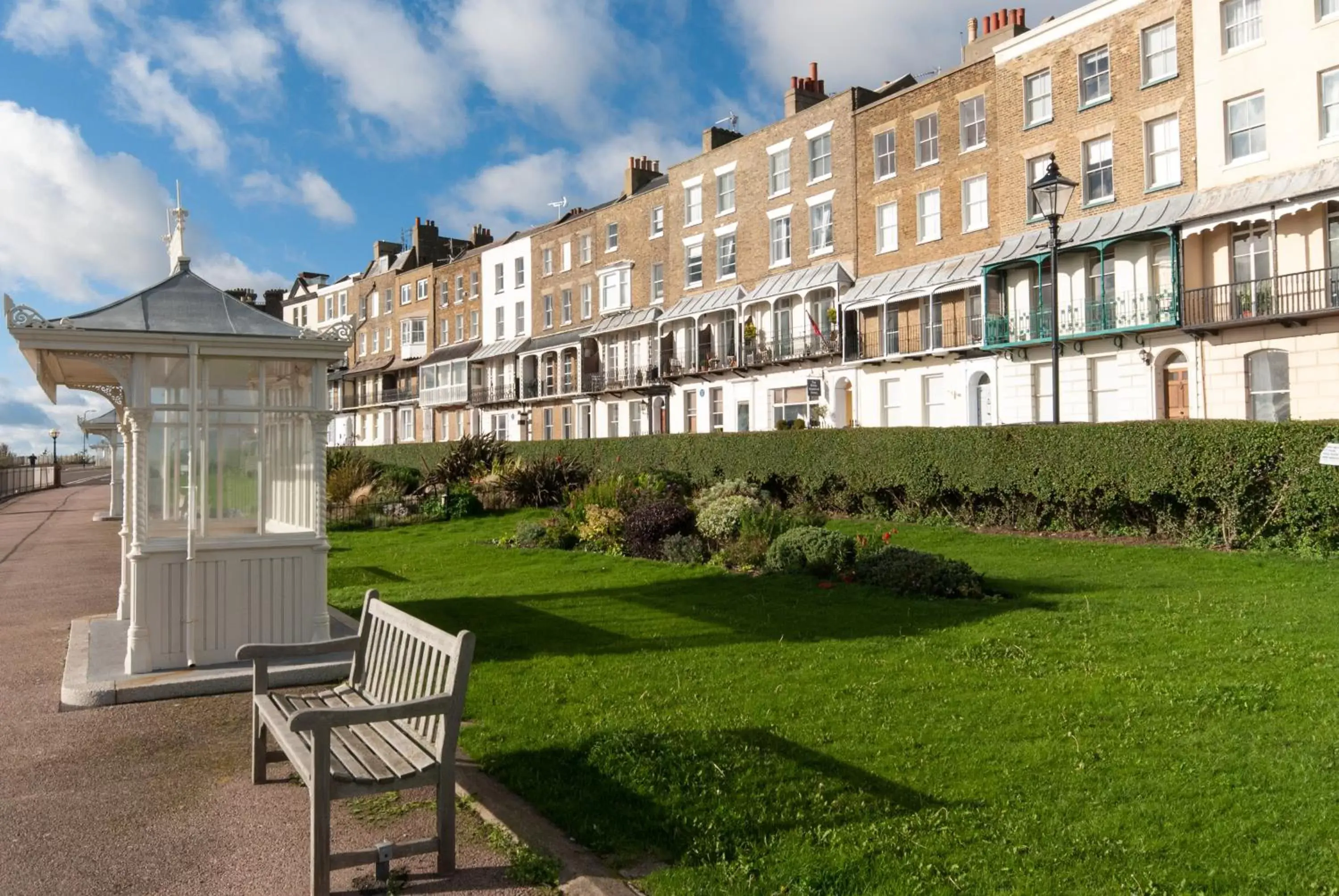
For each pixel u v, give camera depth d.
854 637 8.72
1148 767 5.07
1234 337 22.92
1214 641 8.05
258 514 8.47
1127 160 25.67
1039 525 17.88
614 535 16.98
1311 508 13.51
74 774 5.73
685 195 42.41
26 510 35.25
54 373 9.65
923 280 30.62
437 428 63.03
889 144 33.09
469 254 60.56
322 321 78.81
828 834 4.38
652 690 7.02
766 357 36.91
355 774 4.21
